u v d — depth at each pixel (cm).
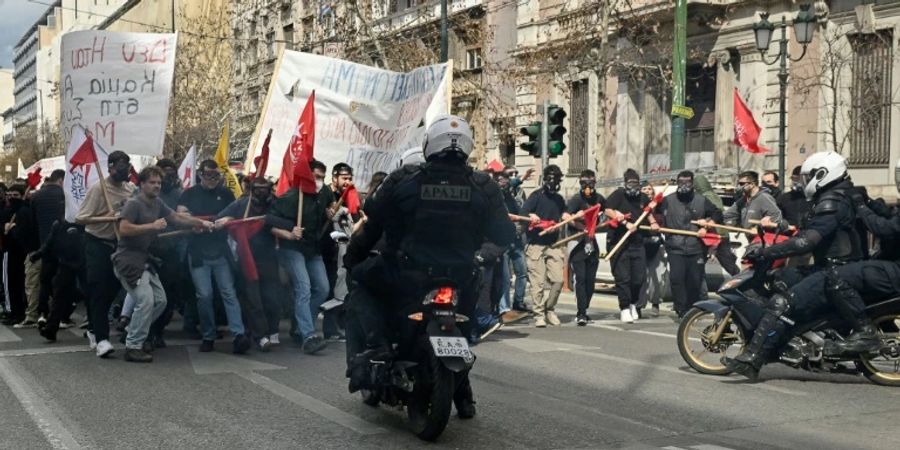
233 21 5062
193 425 611
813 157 770
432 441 573
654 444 568
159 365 854
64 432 592
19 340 1041
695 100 2744
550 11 3106
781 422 630
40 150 8125
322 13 3166
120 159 911
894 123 2198
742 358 766
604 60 2458
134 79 1173
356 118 1184
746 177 1221
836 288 745
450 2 3616
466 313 585
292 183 916
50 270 1138
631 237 1214
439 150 566
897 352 745
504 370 833
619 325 1186
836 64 2239
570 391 736
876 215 754
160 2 6519
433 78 1138
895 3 2180
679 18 1867
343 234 756
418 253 562
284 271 972
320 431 598
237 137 4503
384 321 593
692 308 819
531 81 3050
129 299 987
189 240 936
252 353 932
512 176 1457
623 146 2878
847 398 714
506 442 573
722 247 1314
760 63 2467
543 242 1159
